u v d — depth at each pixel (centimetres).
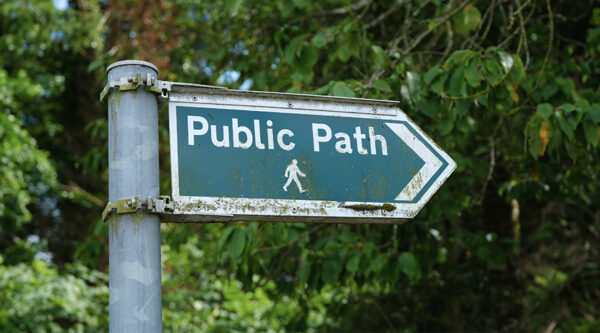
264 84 557
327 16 676
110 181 166
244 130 180
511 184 620
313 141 187
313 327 943
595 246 895
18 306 848
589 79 608
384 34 593
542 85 447
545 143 359
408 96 393
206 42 767
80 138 1365
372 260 475
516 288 801
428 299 815
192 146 174
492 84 357
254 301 962
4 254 1104
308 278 487
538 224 896
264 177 178
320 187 184
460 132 536
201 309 902
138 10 996
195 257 924
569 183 583
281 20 645
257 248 434
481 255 598
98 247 557
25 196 1033
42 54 1280
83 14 1220
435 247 598
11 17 1183
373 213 187
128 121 167
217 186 173
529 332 811
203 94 179
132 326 154
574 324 834
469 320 809
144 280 157
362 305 809
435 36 533
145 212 162
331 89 349
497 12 496
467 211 710
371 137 194
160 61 898
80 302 890
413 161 196
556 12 610
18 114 1229
